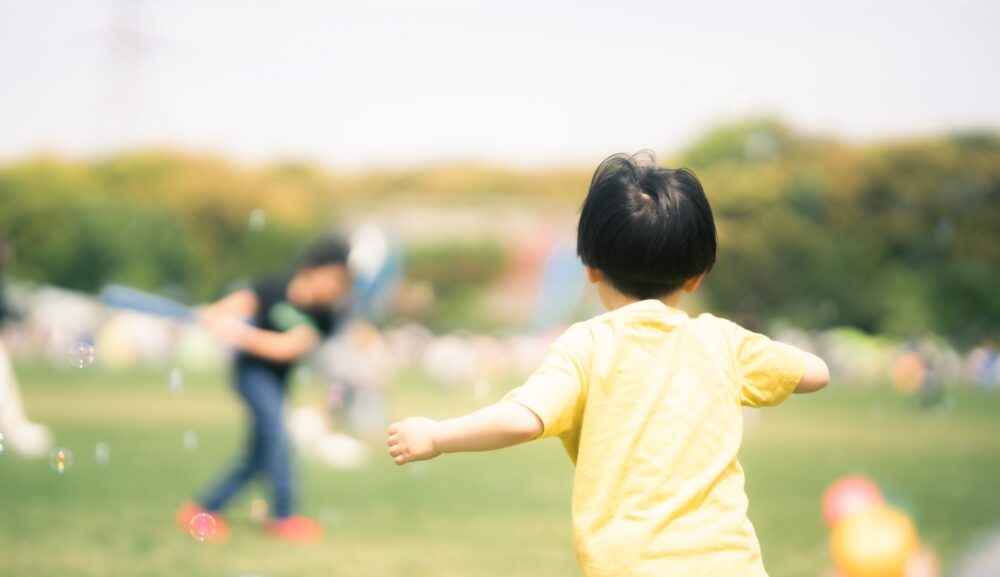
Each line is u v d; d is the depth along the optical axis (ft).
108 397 34.19
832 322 86.74
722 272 88.28
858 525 11.58
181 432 24.91
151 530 12.59
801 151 96.48
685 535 5.01
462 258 89.20
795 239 88.17
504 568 11.13
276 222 89.92
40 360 49.57
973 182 90.89
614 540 5.05
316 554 11.64
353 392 24.76
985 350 55.11
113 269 82.89
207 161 96.37
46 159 92.07
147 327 48.73
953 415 35.06
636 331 5.51
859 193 91.76
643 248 5.66
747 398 5.65
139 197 90.84
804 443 25.81
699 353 5.52
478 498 16.56
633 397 5.32
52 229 84.23
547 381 5.29
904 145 93.66
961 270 89.40
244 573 10.46
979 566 10.93
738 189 90.22
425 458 5.16
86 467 18.24
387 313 81.51
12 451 19.47
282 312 13.33
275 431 12.91
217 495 12.92
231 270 88.33
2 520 12.87
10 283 58.23
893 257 91.15
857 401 41.37
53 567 10.34
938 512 14.44
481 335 83.41
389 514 14.79
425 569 11.00
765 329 79.82
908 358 49.39
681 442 5.22
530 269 89.66
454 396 37.29
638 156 6.22
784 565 11.26
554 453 24.11
